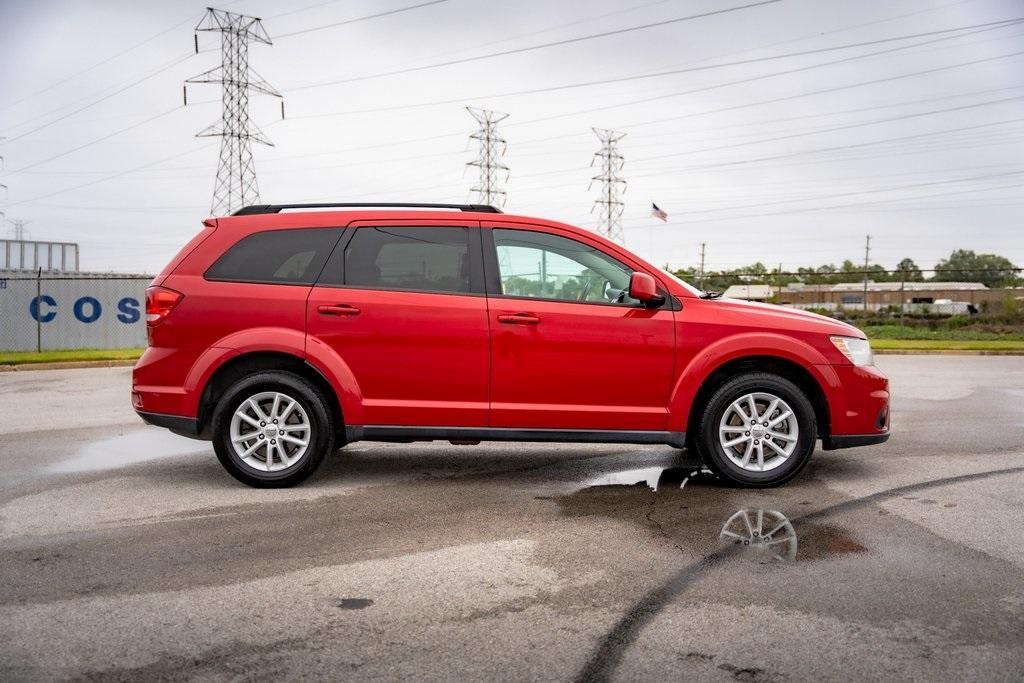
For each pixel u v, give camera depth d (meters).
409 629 3.07
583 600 3.38
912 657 2.83
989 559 3.91
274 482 5.38
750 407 5.44
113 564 3.83
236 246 5.49
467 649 2.90
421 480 5.69
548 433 5.41
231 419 5.34
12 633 3.02
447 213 5.57
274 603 3.34
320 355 5.31
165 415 5.34
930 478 5.76
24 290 24.44
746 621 3.15
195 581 3.60
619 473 5.95
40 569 3.75
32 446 7.07
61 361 16.84
